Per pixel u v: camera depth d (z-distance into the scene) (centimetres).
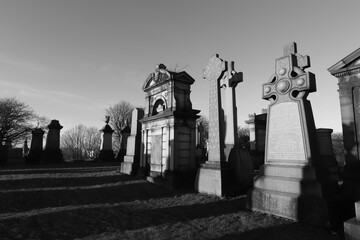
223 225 553
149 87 1383
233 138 1091
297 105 677
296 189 612
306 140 644
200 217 619
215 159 968
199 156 2247
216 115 989
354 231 435
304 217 575
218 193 889
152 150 1296
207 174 954
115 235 483
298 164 649
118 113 5341
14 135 3506
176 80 1216
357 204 452
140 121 1406
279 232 512
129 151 1489
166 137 1199
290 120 688
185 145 1194
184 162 1175
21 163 2202
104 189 973
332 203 559
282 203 620
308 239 475
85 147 6331
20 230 490
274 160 710
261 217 617
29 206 691
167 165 1164
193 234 494
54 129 2248
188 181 1119
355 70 789
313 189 580
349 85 802
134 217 609
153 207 723
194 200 827
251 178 991
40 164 2077
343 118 805
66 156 6281
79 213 623
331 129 1308
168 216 626
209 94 1038
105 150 2662
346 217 577
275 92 739
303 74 675
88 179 1176
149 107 1377
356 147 765
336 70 827
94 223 554
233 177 934
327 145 1291
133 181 1177
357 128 773
